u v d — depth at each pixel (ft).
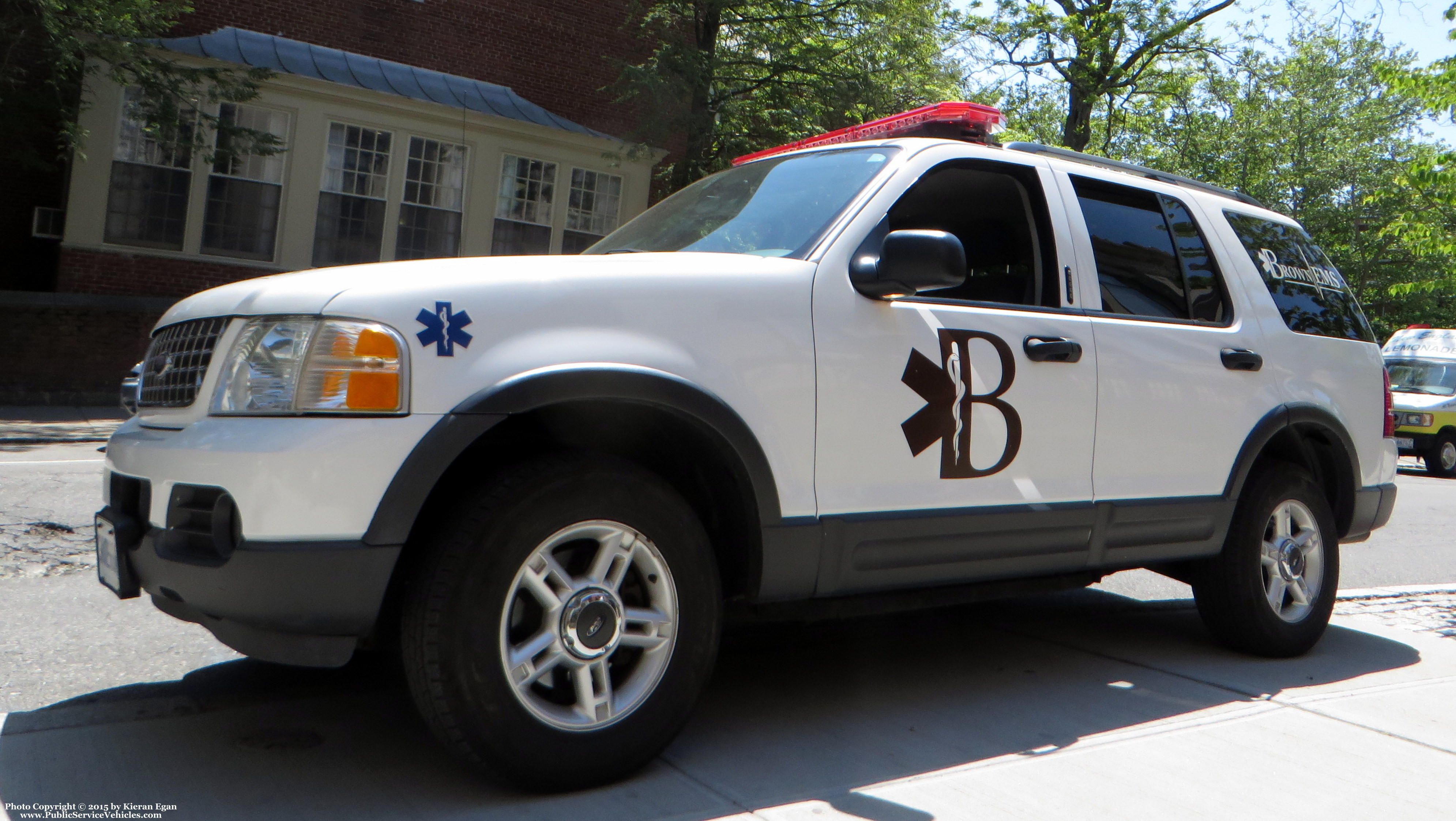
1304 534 15.19
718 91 62.28
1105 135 92.73
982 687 13.04
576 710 9.21
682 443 10.27
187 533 8.83
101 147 47.65
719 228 12.02
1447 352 66.03
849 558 10.61
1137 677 13.69
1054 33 75.15
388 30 55.72
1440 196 70.18
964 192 12.44
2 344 44.91
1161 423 13.10
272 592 8.18
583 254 13.01
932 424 11.14
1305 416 14.80
